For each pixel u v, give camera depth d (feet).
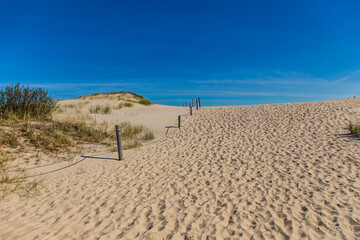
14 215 10.21
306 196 12.37
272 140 25.96
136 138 29.22
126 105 60.75
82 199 12.25
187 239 8.86
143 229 9.52
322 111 39.24
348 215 10.23
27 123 22.53
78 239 8.71
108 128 31.09
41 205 11.38
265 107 50.55
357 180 14.06
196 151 23.16
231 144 25.21
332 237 8.80
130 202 12.02
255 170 16.92
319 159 18.62
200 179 15.44
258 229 9.48
